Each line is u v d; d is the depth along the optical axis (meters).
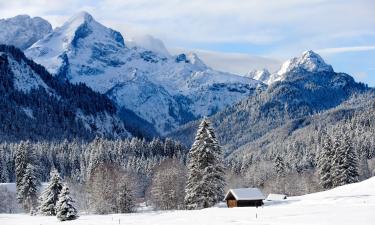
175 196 124.88
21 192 134.25
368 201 86.00
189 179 104.12
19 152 141.88
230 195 105.19
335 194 106.19
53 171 119.00
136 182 153.25
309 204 90.06
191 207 102.88
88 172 176.12
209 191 101.81
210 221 71.00
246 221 68.12
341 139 133.12
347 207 77.88
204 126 104.38
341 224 60.41
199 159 102.75
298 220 65.94
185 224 69.50
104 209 122.81
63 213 97.69
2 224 99.56
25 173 135.00
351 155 128.50
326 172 132.25
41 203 118.44
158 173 129.00
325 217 67.12
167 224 70.75
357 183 115.00
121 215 101.94
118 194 123.81
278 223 64.38
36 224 95.38
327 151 132.62
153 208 130.25
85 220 91.56
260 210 83.38
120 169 154.12
